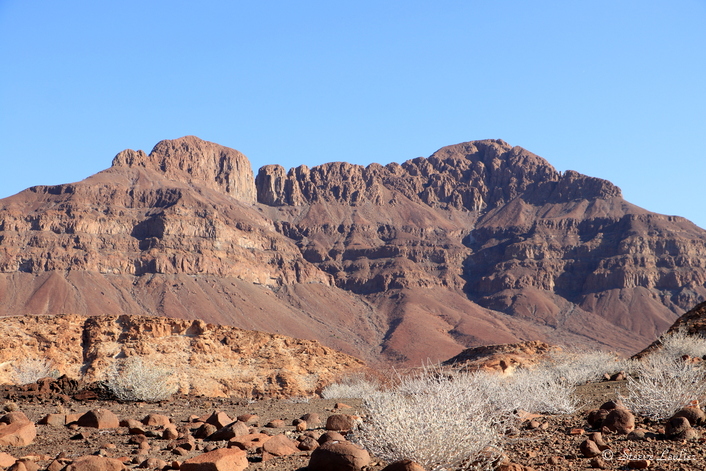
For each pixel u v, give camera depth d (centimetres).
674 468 876
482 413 991
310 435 1212
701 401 1334
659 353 2448
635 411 1312
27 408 1936
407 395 1312
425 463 862
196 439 1279
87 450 1185
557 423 1285
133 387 2159
